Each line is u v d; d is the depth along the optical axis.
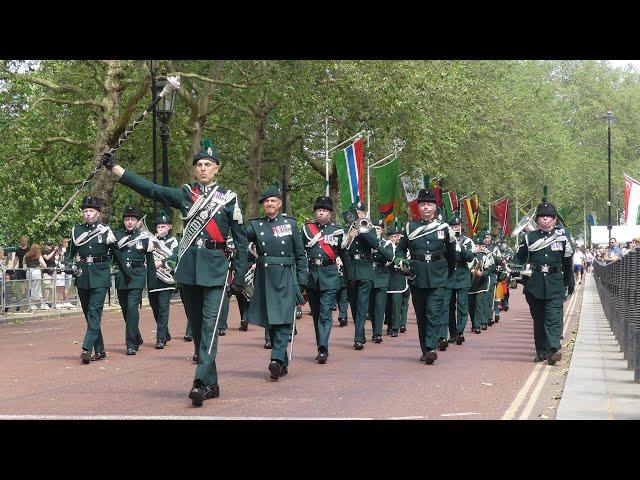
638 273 34.19
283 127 103.88
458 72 106.56
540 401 25.58
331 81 89.06
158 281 40.88
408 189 102.75
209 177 26.03
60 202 89.75
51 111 91.88
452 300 43.72
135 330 38.62
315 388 27.97
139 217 39.44
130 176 25.50
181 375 31.52
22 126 77.56
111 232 35.59
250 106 101.25
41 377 30.98
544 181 143.25
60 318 64.12
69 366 34.31
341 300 54.28
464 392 27.20
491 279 57.34
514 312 73.12
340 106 91.81
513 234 44.03
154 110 71.50
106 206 81.44
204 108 92.44
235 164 122.12
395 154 94.44
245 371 32.47
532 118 142.62
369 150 104.44
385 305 46.50
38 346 42.69
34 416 22.77
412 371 32.56
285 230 30.09
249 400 25.50
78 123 94.31
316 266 35.41
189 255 25.66
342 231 36.16
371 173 113.56
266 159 113.81
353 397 26.06
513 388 28.23
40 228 85.12
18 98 78.69
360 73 87.19
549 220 35.28
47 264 70.69
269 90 86.88
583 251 198.38
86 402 25.25
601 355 37.97
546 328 35.34
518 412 23.52
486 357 37.81
